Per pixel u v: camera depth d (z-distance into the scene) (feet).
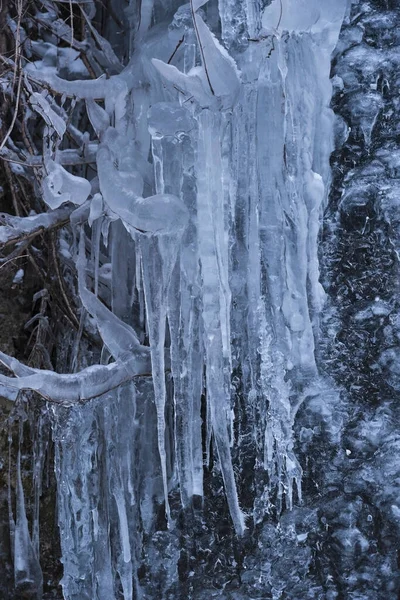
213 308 23.77
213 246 23.72
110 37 30.60
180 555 27.43
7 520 29.68
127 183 24.63
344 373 25.05
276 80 23.65
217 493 27.12
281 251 23.98
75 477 27.07
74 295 29.58
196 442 25.18
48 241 29.73
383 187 24.73
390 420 24.63
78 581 27.25
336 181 25.22
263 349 24.40
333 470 25.11
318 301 24.64
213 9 26.45
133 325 28.27
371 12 25.25
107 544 27.20
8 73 28.35
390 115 24.98
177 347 24.50
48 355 29.76
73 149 28.66
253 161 23.85
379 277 24.71
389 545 24.44
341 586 24.88
